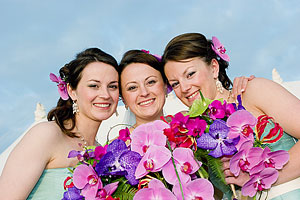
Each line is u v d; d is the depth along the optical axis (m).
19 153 2.54
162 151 1.92
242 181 2.06
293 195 2.39
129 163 1.96
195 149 2.00
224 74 3.26
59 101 3.20
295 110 2.44
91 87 3.02
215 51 2.97
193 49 2.94
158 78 3.42
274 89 2.61
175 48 2.97
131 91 3.40
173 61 2.98
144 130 2.04
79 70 3.06
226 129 2.00
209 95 3.00
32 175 2.48
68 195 2.00
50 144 2.67
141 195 1.82
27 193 2.45
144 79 3.35
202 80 2.95
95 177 1.97
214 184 2.19
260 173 2.02
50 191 2.61
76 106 3.11
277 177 2.07
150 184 1.83
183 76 2.97
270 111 2.57
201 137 2.00
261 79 2.79
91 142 3.18
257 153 2.00
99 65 3.07
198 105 2.10
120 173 1.94
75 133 2.97
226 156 2.02
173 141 2.00
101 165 1.93
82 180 1.98
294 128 2.42
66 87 3.17
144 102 3.41
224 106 2.10
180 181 1.89
